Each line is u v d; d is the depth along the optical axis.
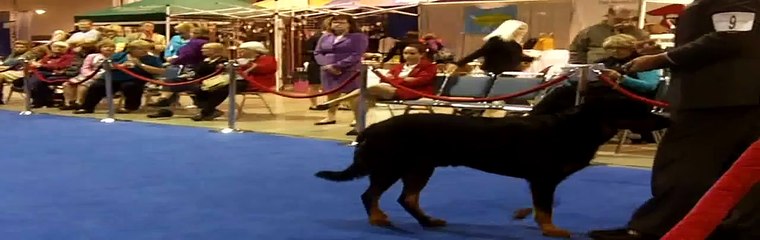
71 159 8.63
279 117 13.53
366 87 9.72
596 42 9.78
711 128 4.43
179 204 6.27
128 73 12.57
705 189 4.37
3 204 6.21
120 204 6.24
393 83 9.45
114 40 15.03
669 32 11.65
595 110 5.00
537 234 5.35
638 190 6.97
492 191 6.87
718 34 4.27
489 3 14.18
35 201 6.34
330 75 11.97
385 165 5.38
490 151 5.16
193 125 12.09
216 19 18.86
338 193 6.74
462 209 6.16
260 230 5.43
